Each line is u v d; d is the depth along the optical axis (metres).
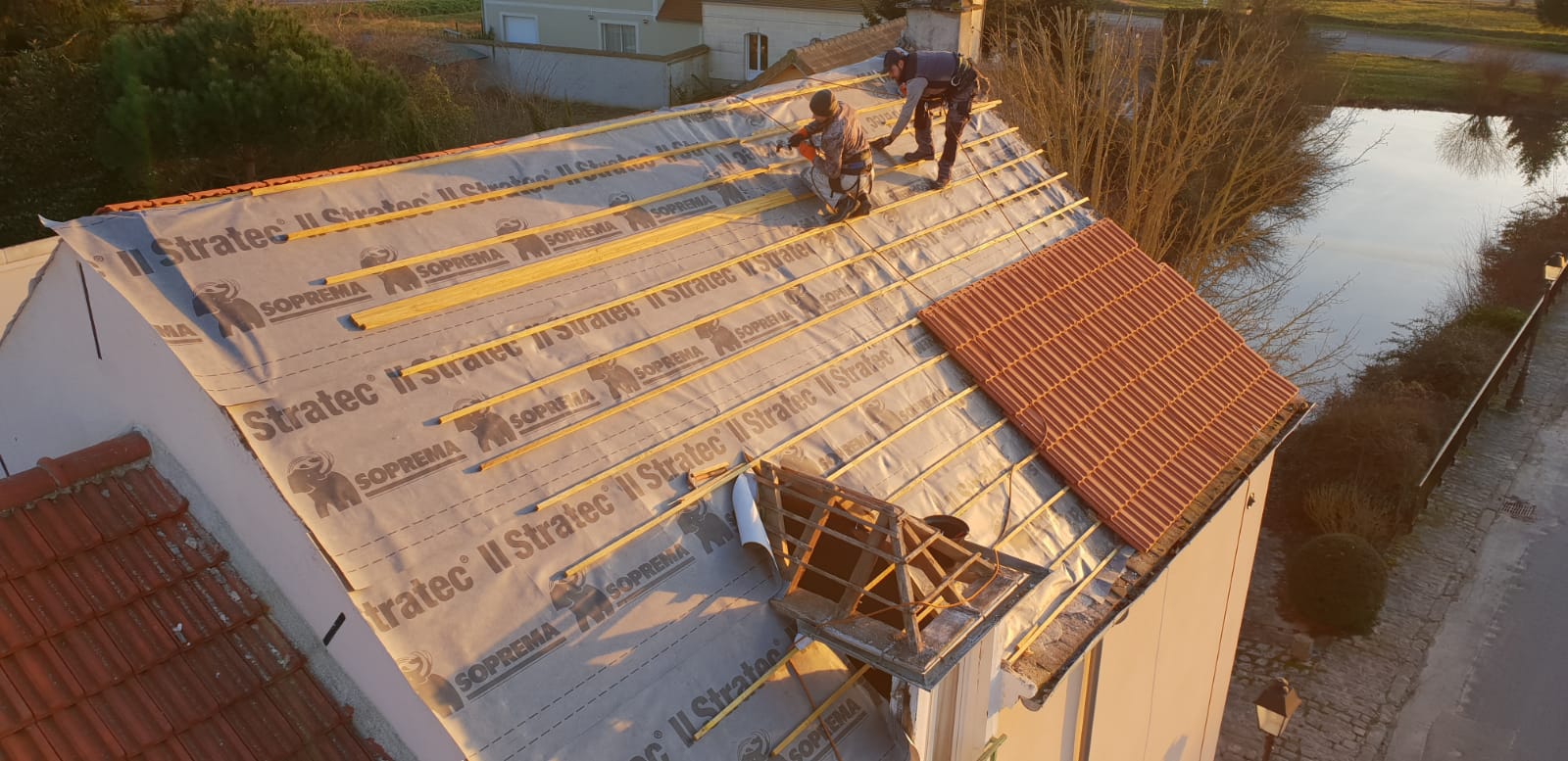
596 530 5.77
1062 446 8.43
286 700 5.24
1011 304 9.43
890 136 10.00
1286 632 15.48
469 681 4.91
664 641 5.52
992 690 6.68
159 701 4.98
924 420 7.93
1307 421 19.23
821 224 8.94
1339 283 28.23
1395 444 17.83
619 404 6.47
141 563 5.38
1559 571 16.81
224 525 5.57
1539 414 22.30
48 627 4.96
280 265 6.04
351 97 19.80
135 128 18.66
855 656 5.48
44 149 19.08
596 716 5.09
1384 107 45.88
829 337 8.02
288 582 5.30
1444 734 13.35
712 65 38.16
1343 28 56.12
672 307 7.40
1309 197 31.88
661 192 8.33
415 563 5.14
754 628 5.82
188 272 5.69
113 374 5.82
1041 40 20.95
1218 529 10.20
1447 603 16.05
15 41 20.77
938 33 12.02
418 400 5.82
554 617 5.31
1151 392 9.52
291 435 5.27
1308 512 17.70
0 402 6.93
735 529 6.23
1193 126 18.52
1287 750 13.12
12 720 4.64
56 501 5.38
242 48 19.09
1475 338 22.97
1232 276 25.28
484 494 5.61
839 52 21.64
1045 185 11.38
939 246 9.72
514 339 6.48
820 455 7.06
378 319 6.05
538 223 7.38
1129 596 7.69
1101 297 10.23
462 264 6.75
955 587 5.80
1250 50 22.25
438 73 30.27
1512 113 44.47
